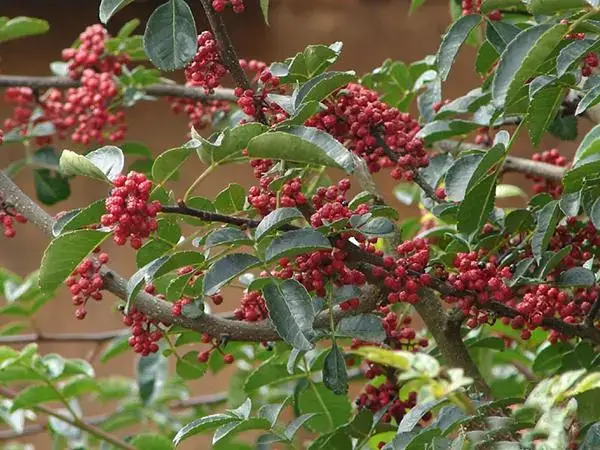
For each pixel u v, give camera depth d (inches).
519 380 51.5
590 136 37.7
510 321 41.8
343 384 38.7
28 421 79.0
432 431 37.7
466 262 39.5
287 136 36.7
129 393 55.7
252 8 83.5
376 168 41.0
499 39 41.4
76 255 38.1
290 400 41.6
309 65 40.5
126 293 39.9
